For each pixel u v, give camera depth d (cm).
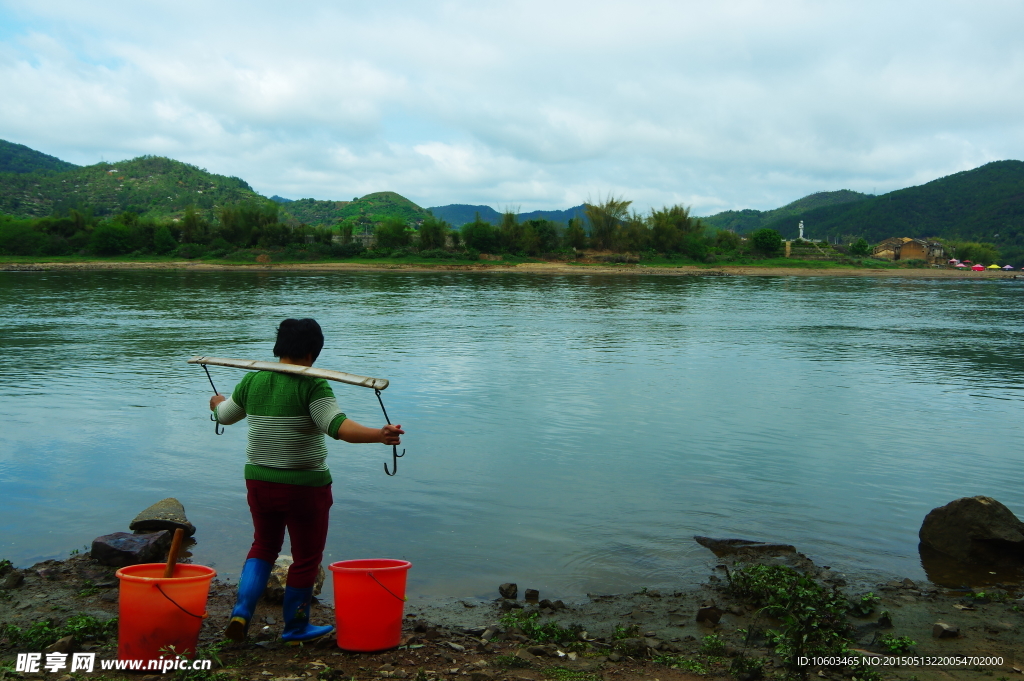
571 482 886
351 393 1440
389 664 420
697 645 495
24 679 380
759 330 2894
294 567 438
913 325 3256
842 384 1647
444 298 4531
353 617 434
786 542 715
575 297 4800
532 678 409
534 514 771
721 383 1628
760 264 11131
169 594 385
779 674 436
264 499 415
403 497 816
